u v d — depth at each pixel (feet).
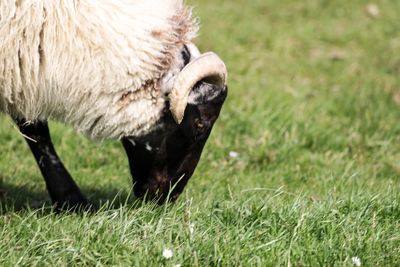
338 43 76.38
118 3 32.24
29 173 43.42
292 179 43.37
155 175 34.99
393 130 53.26
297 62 69.87
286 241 30.04
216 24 77.66
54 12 31.65
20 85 32.50
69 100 33.04
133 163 35.32
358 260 28.43
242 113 52.85
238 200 33.86
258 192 37.93
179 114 32.65
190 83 32.45
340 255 28.84
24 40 31.68
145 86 33.04
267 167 46.32
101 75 32.42
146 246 28.84
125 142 35.06
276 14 83.20
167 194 35.27
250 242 29.78
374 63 71.36
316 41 76.28
